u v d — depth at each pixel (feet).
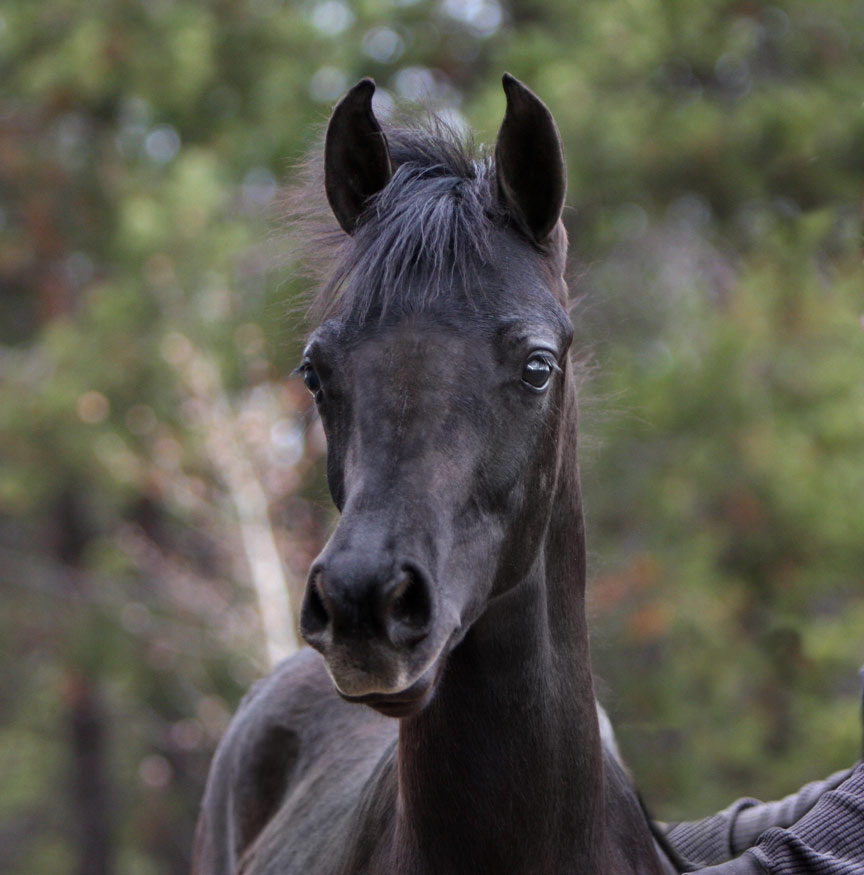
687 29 47.93
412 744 10.57
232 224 45.60
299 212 12.50
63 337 47.52
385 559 8.77
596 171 44.68
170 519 56.54
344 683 8.67
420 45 51.88
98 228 54.13
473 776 10.37
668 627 40.47
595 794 10.95
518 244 10.47
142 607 50.83
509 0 52.29
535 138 10.43
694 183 47.16
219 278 42.50
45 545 66.03
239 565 41.14
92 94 51.72
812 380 42.78
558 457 10.55
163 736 55.98
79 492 54.80
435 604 8.96
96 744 62.69
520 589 10.30
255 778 17.02
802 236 43.06
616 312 46.68
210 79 51.72
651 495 42.65
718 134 46.14
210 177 46.03
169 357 41.06
